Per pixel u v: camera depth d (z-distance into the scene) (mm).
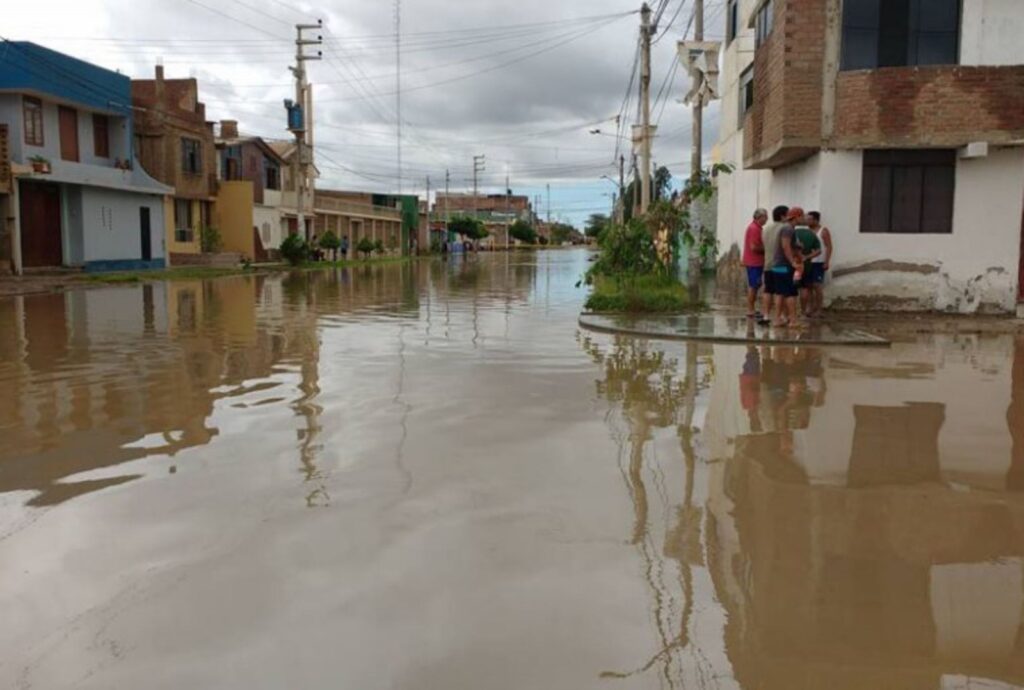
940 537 4500
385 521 4746
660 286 18391
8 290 22969
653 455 6090
